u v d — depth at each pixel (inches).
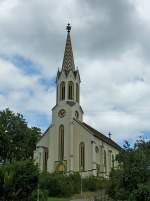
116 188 1980.8
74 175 3058.6
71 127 3850.9
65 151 3806.6
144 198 1776.6
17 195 1909.4
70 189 2736.2
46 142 3937.0
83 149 3767.2
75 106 3971.5
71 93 4013.3
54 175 2807.6
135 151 2006.6
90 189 3053.6
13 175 1921.8
